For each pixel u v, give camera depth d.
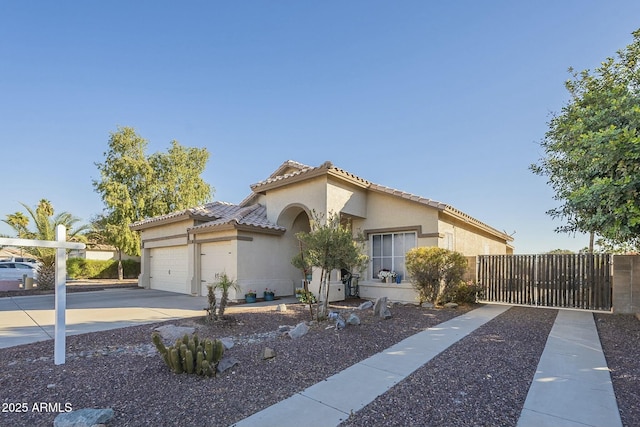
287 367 5.71
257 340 7.40
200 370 5.23
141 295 16.80
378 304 10.20
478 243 19.23
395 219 14.48
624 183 6.25
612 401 4.55
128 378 5.15
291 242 16.59
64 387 4.83
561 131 10.14
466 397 4.63
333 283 13.82
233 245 14.50
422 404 4.41
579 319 10.30
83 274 30.45
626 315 11.05
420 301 12.40
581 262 12.59
